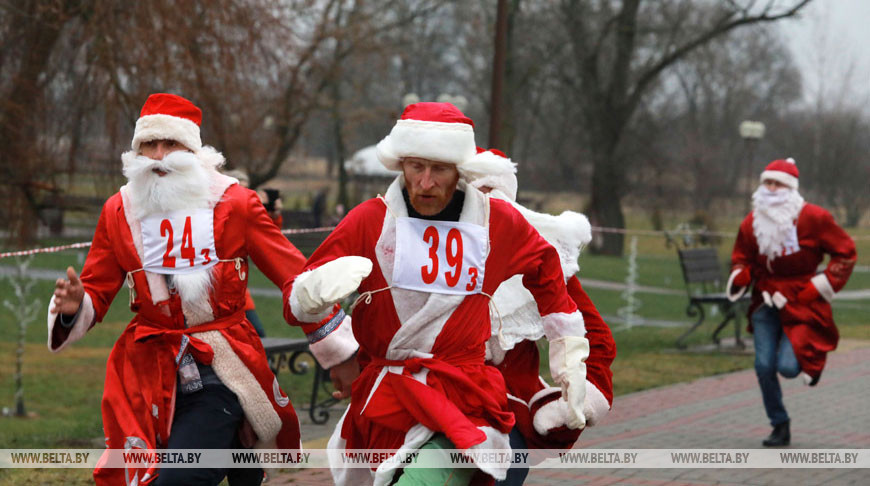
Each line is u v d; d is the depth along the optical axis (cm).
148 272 390
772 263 718
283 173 2502
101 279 395
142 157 392
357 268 321
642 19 3297
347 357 365
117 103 1381
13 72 1348
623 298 2045
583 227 424
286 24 1717
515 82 3372
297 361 1098
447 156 334
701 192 4556
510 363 402
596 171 3509
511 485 390
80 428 747
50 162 1382
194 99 1448
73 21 1389
